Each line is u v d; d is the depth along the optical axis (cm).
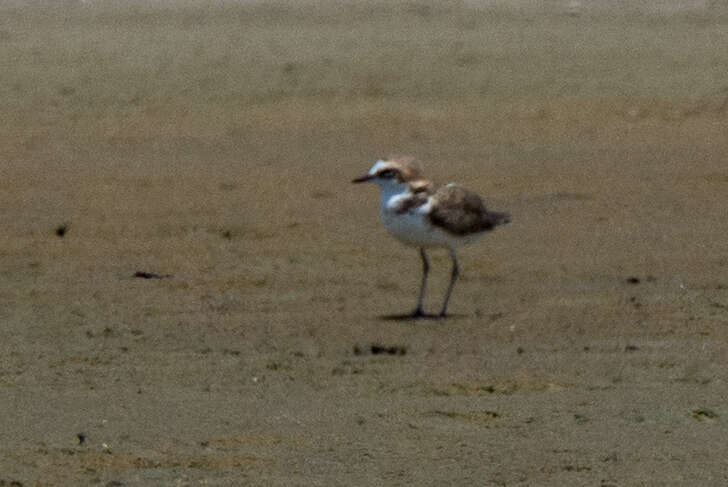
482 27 2797
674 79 2519
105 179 2017
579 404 1170
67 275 1598
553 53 2641
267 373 1248
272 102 2402
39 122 2297
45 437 1087
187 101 2402
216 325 1403
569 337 1357
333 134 2267
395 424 1122
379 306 1482
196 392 1196
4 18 2802
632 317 1427
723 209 1892
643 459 1055
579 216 1859
